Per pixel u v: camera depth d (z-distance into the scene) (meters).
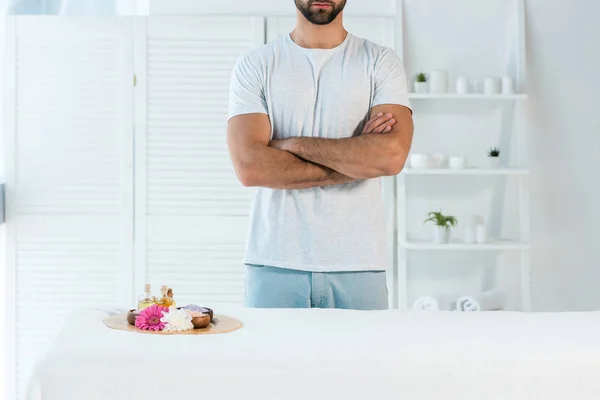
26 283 4.63
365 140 2.91
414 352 2.04
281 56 3.05
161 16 4.58
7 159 4.60
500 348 2.07
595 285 4.74
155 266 4.62
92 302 4.64
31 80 4.59
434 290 4.70
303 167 2.89
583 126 4.71
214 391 1.97
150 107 4.60
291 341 2.12
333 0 2.98
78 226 4.62
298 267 2.88
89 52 4.60
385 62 3.07
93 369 1.95
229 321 2.33
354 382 1.99
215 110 4.60
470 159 4.67
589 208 4.73
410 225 4.67
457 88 4.55
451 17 4.65
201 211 4.61
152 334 2.19
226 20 4.58
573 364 2.02
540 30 4.68
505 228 4.69
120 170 4.61
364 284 2.90
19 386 4.65
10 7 4.68
